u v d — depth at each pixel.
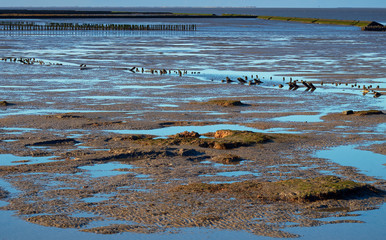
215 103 27.30
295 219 11.56
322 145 18.67
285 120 23.45
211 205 12.27
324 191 12.84
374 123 22.83
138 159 16.66
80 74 39.62
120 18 199.12
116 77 38.19
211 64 48.94
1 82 34.19
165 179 14.41
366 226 11.26
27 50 63.66
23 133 19.98
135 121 22.73
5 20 158.12
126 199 12.65
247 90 32.81
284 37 98.19
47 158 16.59
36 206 12.09
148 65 47.31
